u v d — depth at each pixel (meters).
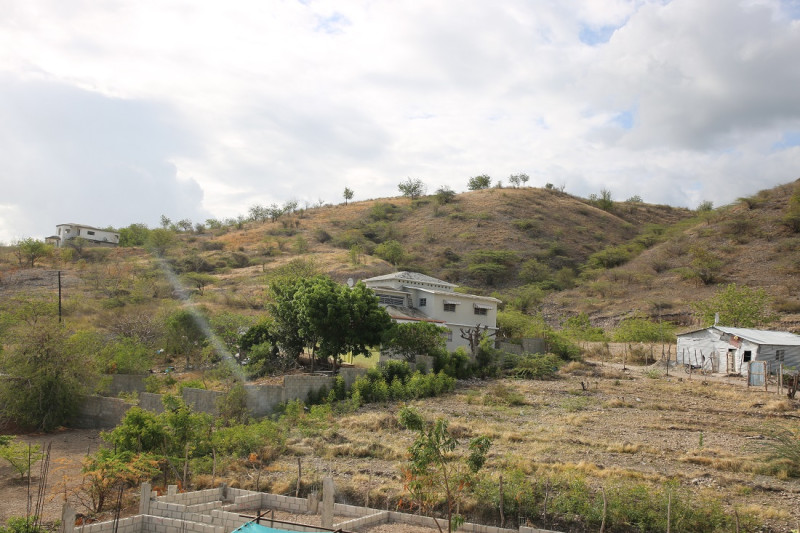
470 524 15.96
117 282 72.06
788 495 19.03
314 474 21.72
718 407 31.95
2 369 32.91
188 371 42.25
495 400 33.88
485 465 21.62
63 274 78.12
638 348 51.75
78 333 36.88
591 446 24.75
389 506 19.19
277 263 91.94
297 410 30.52
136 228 117.12
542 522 17.80
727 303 54.81
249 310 60.84
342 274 83.50
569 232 123.00
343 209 140.88
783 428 27.08
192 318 44.78
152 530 15.98
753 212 102.69
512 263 102.94
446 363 39.97
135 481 21.52
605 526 17.30
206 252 100.69
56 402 31.66
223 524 16.30
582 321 69.44
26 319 43.03
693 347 45.72
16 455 23.05
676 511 17.11
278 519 17.05
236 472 22.45
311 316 37.31
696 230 104.25
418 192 150.38
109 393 36.44
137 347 40.88
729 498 18.81
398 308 48.19
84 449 27.73
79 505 20.09
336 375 35.53
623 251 104.88
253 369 38.28
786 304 64.94
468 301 50.88
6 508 19.66
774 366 40.25
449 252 108.50
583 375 42.16
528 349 48.12
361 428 27.94
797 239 87.38
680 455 23.23
